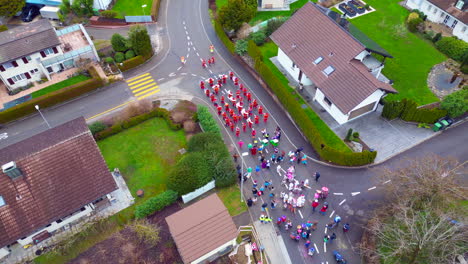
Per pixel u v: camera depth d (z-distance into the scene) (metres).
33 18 63.00
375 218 32.62
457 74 49.88
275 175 39.88
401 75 50.19
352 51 43.31
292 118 45.59
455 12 55.22
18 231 32.19
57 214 33.44
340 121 44.22
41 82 51.00
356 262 32.81
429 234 29.30
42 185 33.47
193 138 40.47
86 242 34.81
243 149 42.53
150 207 35.91
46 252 34.03
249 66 52.72
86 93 50.22
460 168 39.25
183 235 31.30
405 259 31.53
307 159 41.53
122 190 38.81
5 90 50.06
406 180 33.34
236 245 34.38
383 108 44.25
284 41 49.75
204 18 63.28
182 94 49.62
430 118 43.47
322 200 37.59
